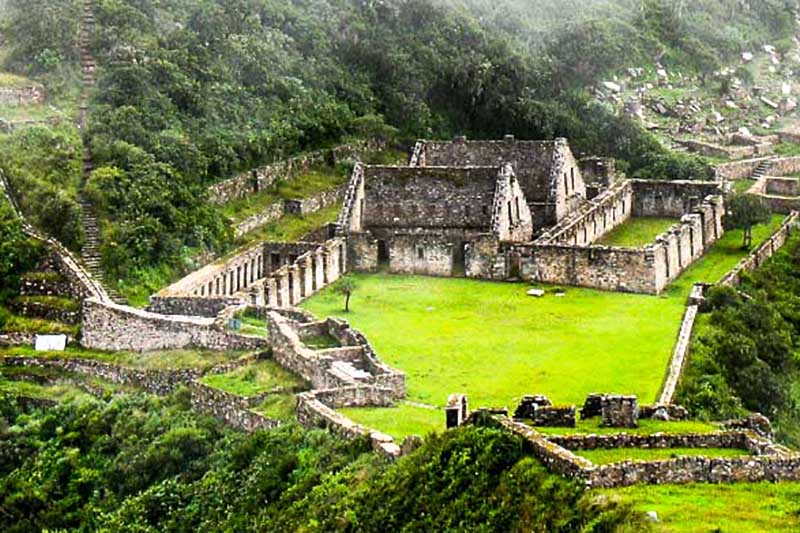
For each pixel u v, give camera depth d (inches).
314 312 5482.3
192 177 6742.1
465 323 5265.8
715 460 2474.2
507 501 2507.4
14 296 5615.2
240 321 5032.0
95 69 7549.2
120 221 6028.5
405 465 2906.0
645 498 2357.3
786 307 5856.3
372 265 6254.9
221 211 6702.8
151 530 3843.5
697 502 2335.1
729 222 6953.7
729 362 4835.1
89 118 6904.5
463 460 2684.5
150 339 5103.3
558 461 2506.2
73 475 4409.5
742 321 5310.0
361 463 3316.9
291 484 3499.0
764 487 2432.3
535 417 2901.1
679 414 3063.5
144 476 4202.8
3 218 5846.5
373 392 4001.0
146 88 7293.3
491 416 2874.0
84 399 4859.7
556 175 6732.3
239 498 3634.4
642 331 5098.4
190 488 3900.1
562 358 4699.8
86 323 5315.0
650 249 5816.9
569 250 5935.0
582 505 2363.4
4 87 7204.7
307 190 7386.8
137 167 6397.6
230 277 6018.7
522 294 5787.4
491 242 6072.8
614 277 5861.2
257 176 7209.6
